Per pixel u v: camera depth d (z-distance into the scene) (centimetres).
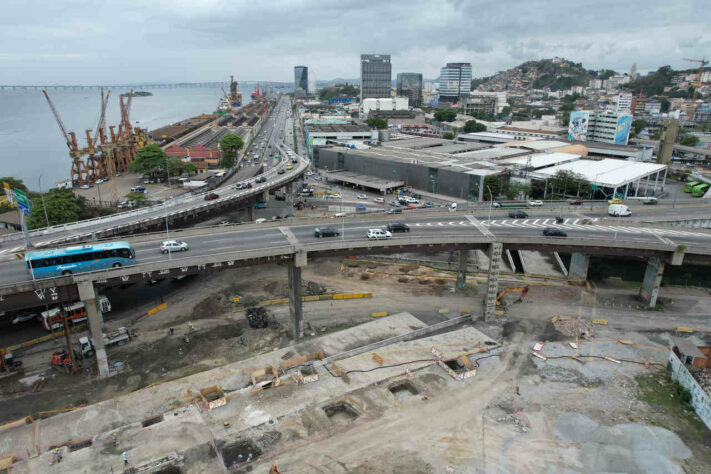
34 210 13638
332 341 8306
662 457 5681
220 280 11181
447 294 10494
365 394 6819
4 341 8338
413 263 12288
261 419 6278
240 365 7550
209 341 8475
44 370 7562
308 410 6462
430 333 8681
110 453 5638
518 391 6981
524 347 8238
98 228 10281
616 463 5628
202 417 6309
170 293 10488
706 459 5731
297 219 10388
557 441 6016
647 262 10644
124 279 7219
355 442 5916
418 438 6009
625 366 7694
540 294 10412
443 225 10569
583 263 11000
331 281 11131
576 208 13262
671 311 9700
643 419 6431
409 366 7544
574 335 8662
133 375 7456
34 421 6306
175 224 12081
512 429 6200
